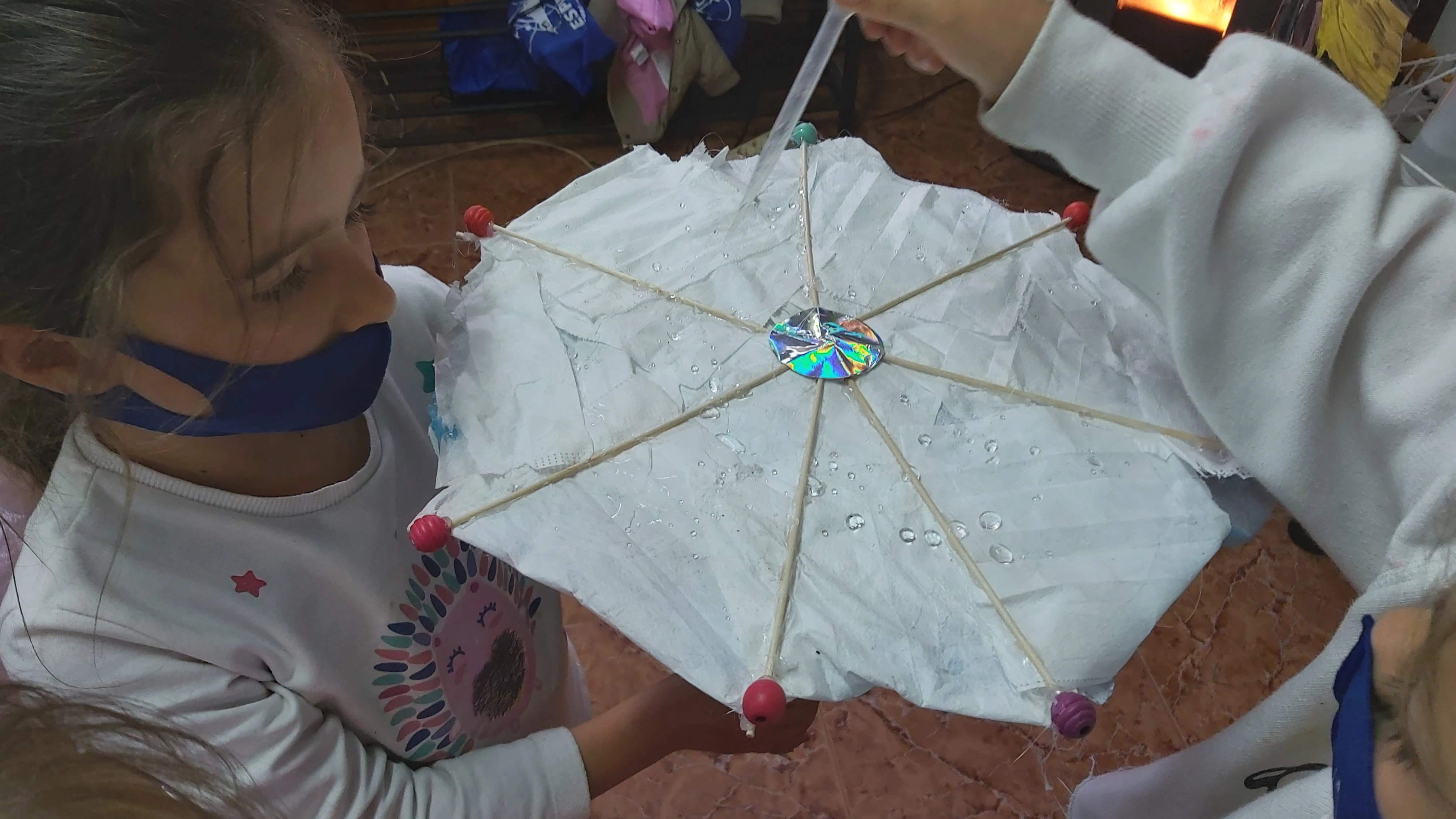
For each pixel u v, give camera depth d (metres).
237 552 0.47
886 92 1.65
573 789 0.52
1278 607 1.09
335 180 0.37
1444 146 0.69
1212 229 0.38
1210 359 0.41
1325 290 0.37
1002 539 0.41
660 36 1.41
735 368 0.48
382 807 0.47
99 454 0.43
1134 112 0.39
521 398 0.46
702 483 0.42
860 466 0.44
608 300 0.51
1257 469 0.42
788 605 0.38
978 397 0.47
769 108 1.59
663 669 1.05
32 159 0.30
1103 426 0.46
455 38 1.51
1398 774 0.32
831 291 0.52
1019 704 0.36
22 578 0.42
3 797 0.26
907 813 0.96
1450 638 0.30
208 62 0.32
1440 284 0.36
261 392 0.41
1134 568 0.40
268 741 0.45
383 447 0.53
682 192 0.58
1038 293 0.53
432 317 0.63
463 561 0.58
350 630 0.51
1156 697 1.03
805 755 0.99
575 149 1.56
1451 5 1.01
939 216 0.58
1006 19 0.40
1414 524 0.37
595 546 0.39
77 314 0.34
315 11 0.42
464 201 1.47
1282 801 0.42
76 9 0.30
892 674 0.36
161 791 0.28
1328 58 0.67
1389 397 0.38
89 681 0.41
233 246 0.35
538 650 0.67
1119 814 0.61
